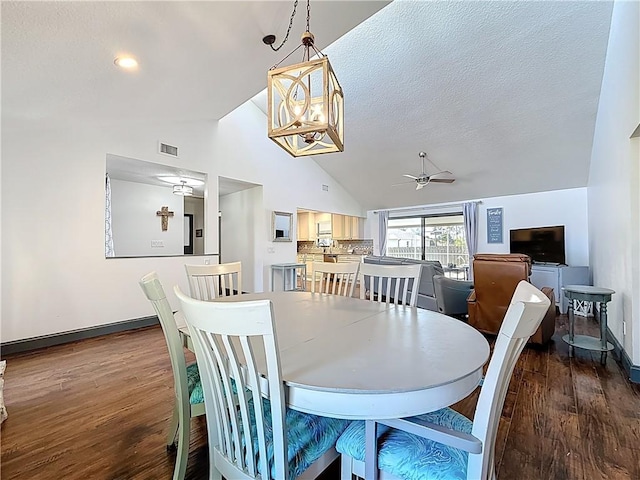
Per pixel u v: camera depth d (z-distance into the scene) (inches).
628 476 58.0
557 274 201.5
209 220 196.2
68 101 118.3
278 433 34.9
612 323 132.8
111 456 62.6
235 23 88.6
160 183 239.3
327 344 49.9
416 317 67.9
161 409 80.4
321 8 88.4
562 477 57.9
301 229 401.1
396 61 160.2
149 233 244.7
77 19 75.9
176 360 53.7
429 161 242.8
